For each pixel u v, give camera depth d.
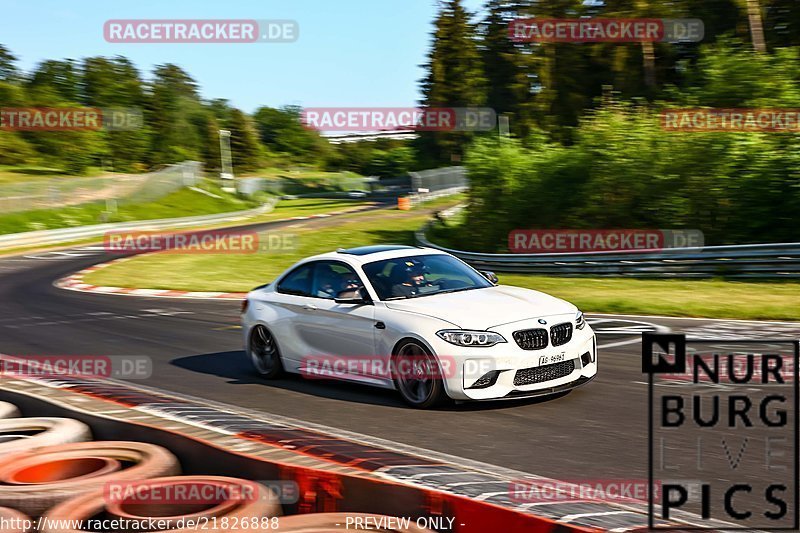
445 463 4.31
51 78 97.81
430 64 71.94
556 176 26.59
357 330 7.09
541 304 6.82
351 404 6.87
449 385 6.31
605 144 24.77
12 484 4.09
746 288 14.44
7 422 5.39
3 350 10.82
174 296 17.62
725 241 21.03
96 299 17.30
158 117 98.56
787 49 24.03
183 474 4.59
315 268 7.94
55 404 5.75
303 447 4.50
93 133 83.50
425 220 41.00
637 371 7.64
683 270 16.69
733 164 21.12
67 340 11.50
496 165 27.92
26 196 44.78
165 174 59.84
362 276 7.37
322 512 3.89
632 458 4.97
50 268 26.47
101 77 96.88
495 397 6.24
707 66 24.89
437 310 6.67
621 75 40.94
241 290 18.48
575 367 6.62
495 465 4.97
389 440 5.65
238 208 62.34
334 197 81.62
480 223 28.14
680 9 37.75
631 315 12.11
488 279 7.68
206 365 9.16
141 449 4.64
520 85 46.88
